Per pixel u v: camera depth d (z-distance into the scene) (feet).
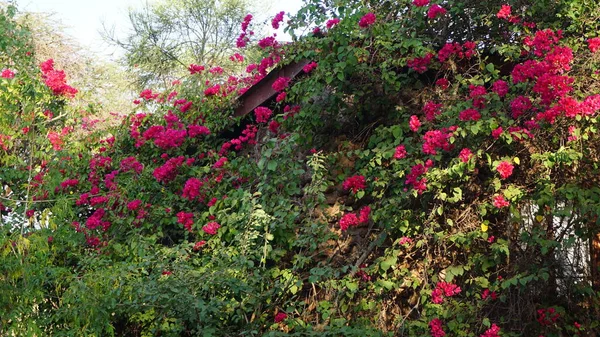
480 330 18.54
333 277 19.66
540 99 18.21
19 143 21.09
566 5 19.45
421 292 19.20
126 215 23.63
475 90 18.52
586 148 18.16
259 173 21.47
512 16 19.99
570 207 17.85
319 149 21.79
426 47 20.08
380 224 19.69
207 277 17.94
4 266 17.46
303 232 20.59
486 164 19.40
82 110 22.08
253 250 19.74
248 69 26.27
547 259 18.62
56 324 18.99
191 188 22.21
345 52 19.76
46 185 19.17
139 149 27.37
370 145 20.48
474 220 19.24
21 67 20.06
